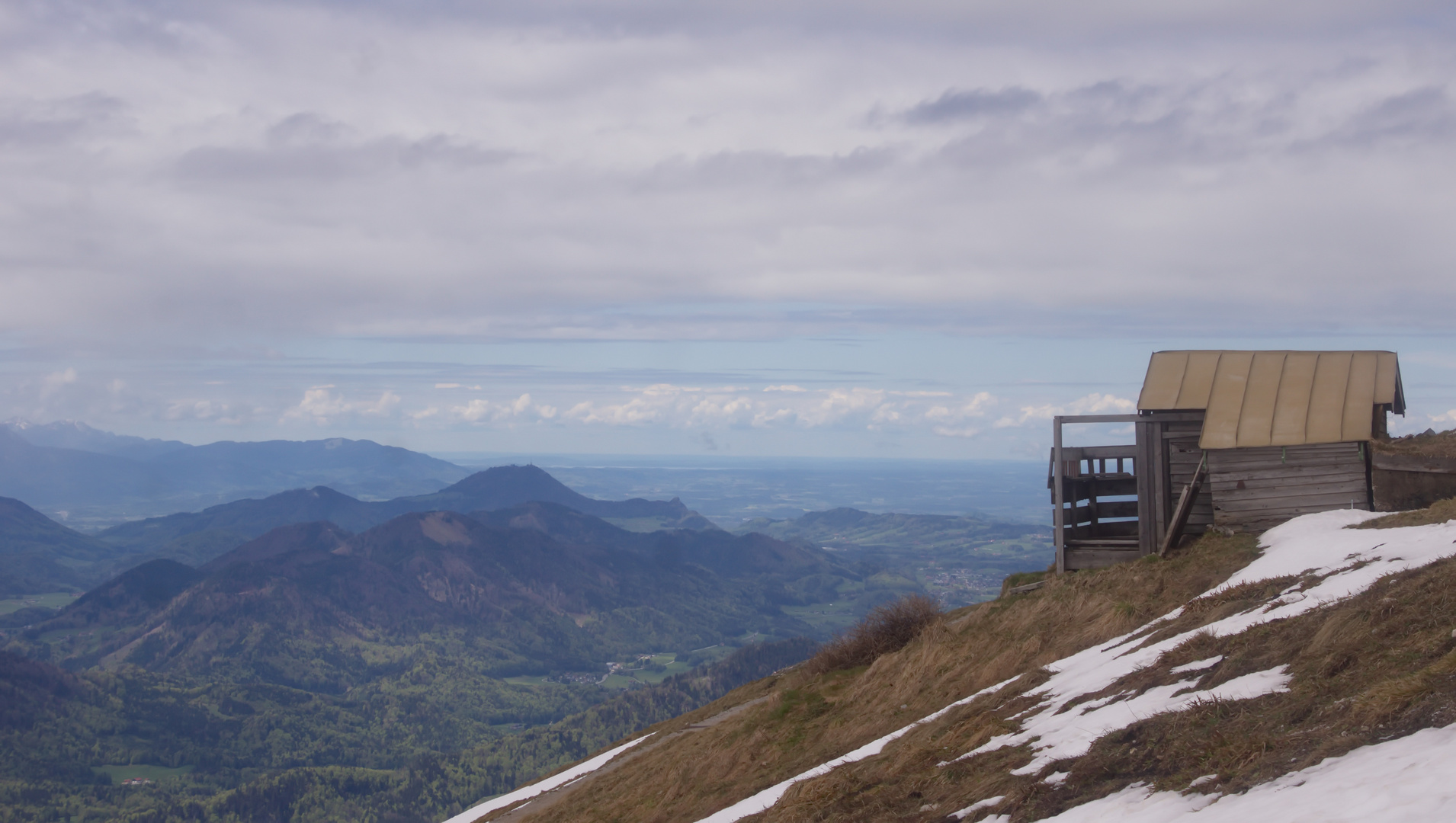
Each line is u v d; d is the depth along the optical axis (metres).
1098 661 13.30
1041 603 19.52
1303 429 19.25
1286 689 7.80
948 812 8.64
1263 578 14.24
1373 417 19.97
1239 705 7.83
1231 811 5.71
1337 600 10.09
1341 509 18.59
